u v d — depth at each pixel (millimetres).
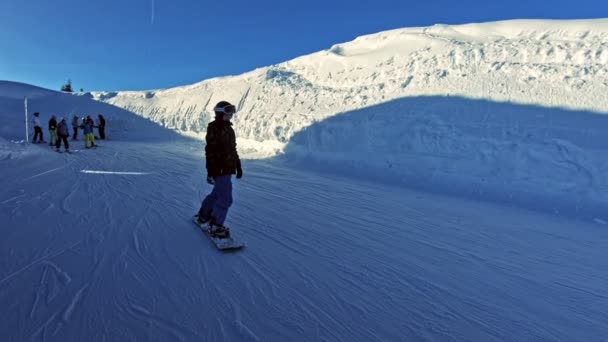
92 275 2754
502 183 8453
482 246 4445
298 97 18578
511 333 2486
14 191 5312
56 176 6840
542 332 2533
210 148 3564
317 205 6105
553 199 7426
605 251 4516
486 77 13203
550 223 5910
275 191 7215
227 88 25453
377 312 2596
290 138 14852
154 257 3174
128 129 23672
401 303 2770
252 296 2645
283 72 23219
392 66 16828
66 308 2279
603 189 7434
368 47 21156
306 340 2170
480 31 17859
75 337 2006
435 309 2727
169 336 2082
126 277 2758
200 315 2328
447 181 8992
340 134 13375
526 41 14672
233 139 3643
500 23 17984
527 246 4578
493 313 2750
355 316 2510
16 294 2410
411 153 10938
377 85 15875
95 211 4504
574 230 5543
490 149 9781
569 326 2645
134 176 7469
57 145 12320
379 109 13844
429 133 11250
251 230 4312
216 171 3570
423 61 15812
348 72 18672
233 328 2221
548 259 4125
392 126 12391
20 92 33562
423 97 13414
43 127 21781
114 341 2000
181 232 3867
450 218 5824
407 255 3893
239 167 3729
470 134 10656
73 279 2664
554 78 11945
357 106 14875
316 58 22297
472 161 9672
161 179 7277
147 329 2131
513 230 5316
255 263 3262
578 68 11984
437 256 3945
